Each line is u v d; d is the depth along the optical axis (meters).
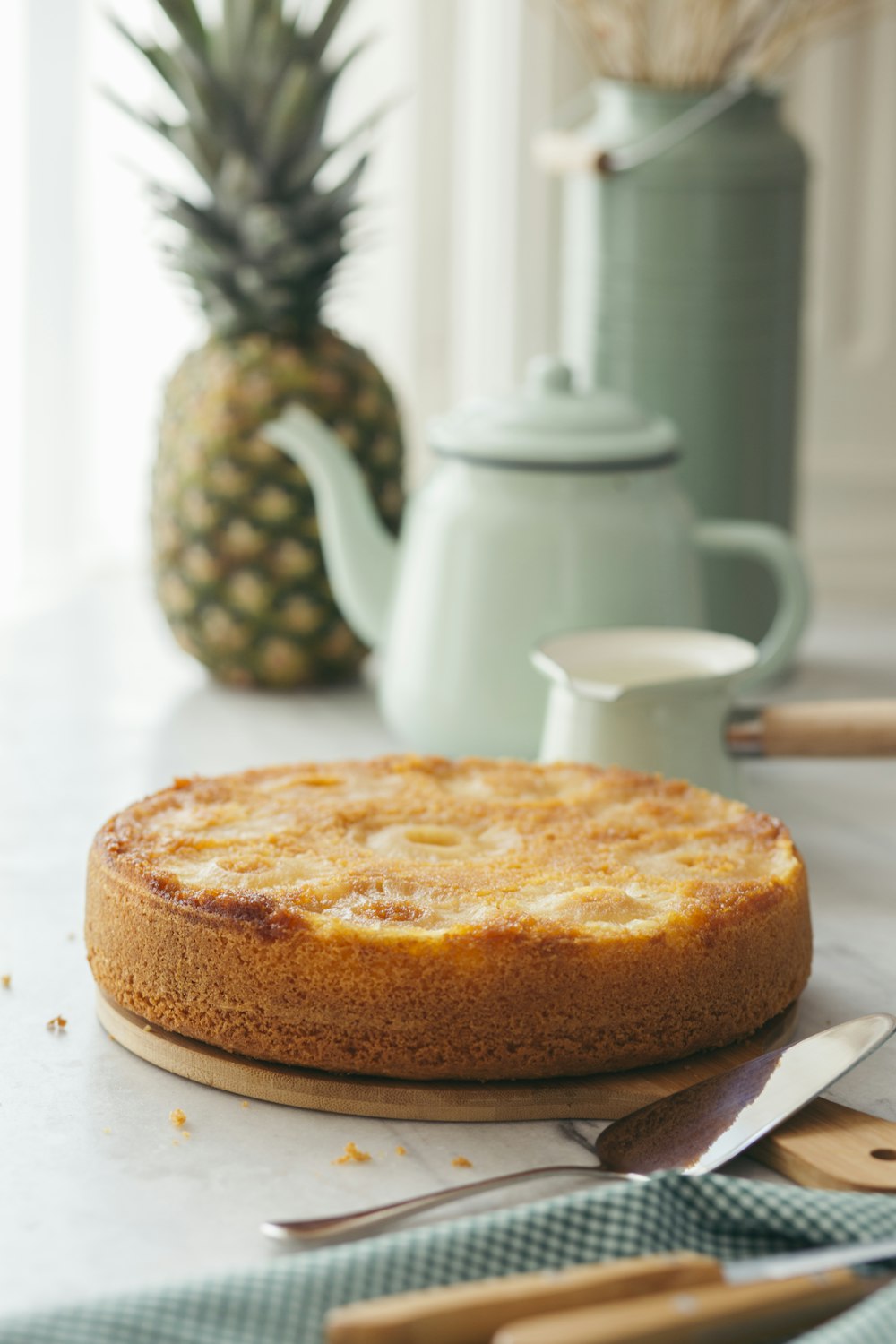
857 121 2.03
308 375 1.77
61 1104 1.32
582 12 1.78
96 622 2.02
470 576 1.62
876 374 2.08
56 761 1.70
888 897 1.52
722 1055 1.33
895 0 1.98
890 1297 1.13
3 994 1.40
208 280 1.78
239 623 1.80
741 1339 1.11
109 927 1.35
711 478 1.80
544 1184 1.27
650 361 1.79
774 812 1.64
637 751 1.51
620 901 1.32
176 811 1.41
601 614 1.62
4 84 2.08
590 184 1.80
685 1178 1.22
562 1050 1.30
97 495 2.18
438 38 2.14
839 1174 1.25
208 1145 1.29
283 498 1.77
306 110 1.75
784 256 1.79
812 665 1.90
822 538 2.11
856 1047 1.30
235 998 1.31
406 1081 1.31
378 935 1.29
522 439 1.62
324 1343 1.16
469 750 1.64
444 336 2.20
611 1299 1.12
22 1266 1.23
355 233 2.17
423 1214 1.25
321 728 1.77
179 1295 1.17
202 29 1.74
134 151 2.11
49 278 2.12
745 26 1.75
